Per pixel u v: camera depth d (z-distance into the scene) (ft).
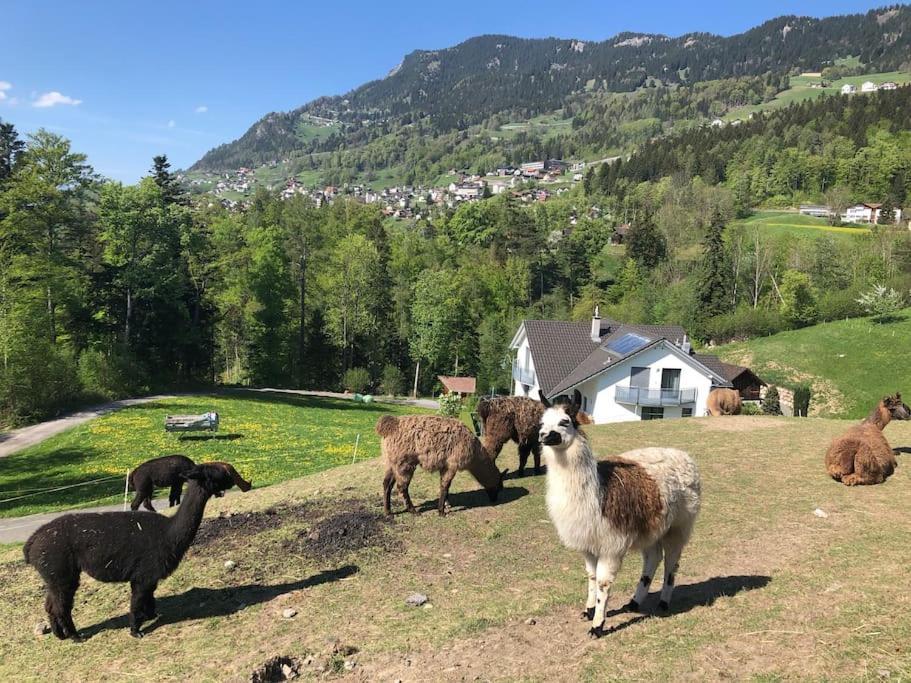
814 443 51.85
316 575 27.84
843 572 23.90
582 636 20.26
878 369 176.86
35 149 134.82
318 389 228.43
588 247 383.65
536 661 18.95
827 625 19.38
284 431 114.11
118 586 28.12
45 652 22.45
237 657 20.89
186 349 185.57
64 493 70.13
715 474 42.01
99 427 107.86
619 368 122.31
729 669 17.40
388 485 35.55
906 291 239.71
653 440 55.31
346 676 19.35
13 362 116.98
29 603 27.14
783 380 182.09
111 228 159.33
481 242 431.02
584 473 19.36
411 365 257.34
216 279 197.67
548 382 131.34
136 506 47.80
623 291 331.36
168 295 169.27
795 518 31.83
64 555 22.48
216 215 313.73
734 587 23.25
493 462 36.45
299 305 252.42
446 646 20.54
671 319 269.64
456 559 28.86
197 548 31.83
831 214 392.47
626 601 22.89
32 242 133.08
